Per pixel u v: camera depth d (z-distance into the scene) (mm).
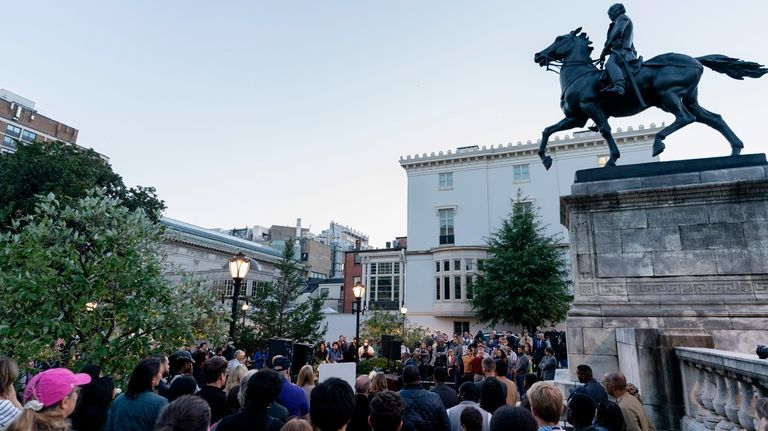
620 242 8562
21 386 6348
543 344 15539
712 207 8172
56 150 26016
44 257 6578
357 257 47500
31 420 2596
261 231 74000
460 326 34906
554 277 28609
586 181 9219
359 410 3779
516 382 10961
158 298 7457
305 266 27578
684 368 5766
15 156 24453
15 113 47250
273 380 3223
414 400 3996
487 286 29594
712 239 8039
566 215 9844
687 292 7934
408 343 23953
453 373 14164
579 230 8914
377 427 2895
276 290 24812
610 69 8695
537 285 28078
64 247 6918
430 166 39750
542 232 34594
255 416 3078
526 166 36844
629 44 9062
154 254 8062
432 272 37438
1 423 3229
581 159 34969
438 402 4020
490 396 4078
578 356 7895
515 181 36812
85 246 7496
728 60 8875
